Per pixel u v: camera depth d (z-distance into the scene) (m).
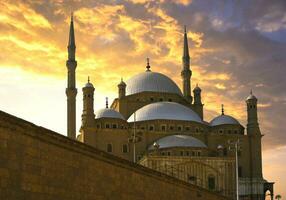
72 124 140.62
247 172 157.62
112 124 151.12
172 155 140.88
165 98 168.38
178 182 46.59
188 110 160.25
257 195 153.38
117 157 34.03
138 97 166.75
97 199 30.98
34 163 24.72
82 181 29.36
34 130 24.70
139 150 149.38
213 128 162.12
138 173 37.66
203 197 54.41
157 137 152.00
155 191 40.72
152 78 171.62
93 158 30.83
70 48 146.62
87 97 150.88
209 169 136.25
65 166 27.64
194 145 143.38
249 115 163.00
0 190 22.06
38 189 24.95
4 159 22.42
